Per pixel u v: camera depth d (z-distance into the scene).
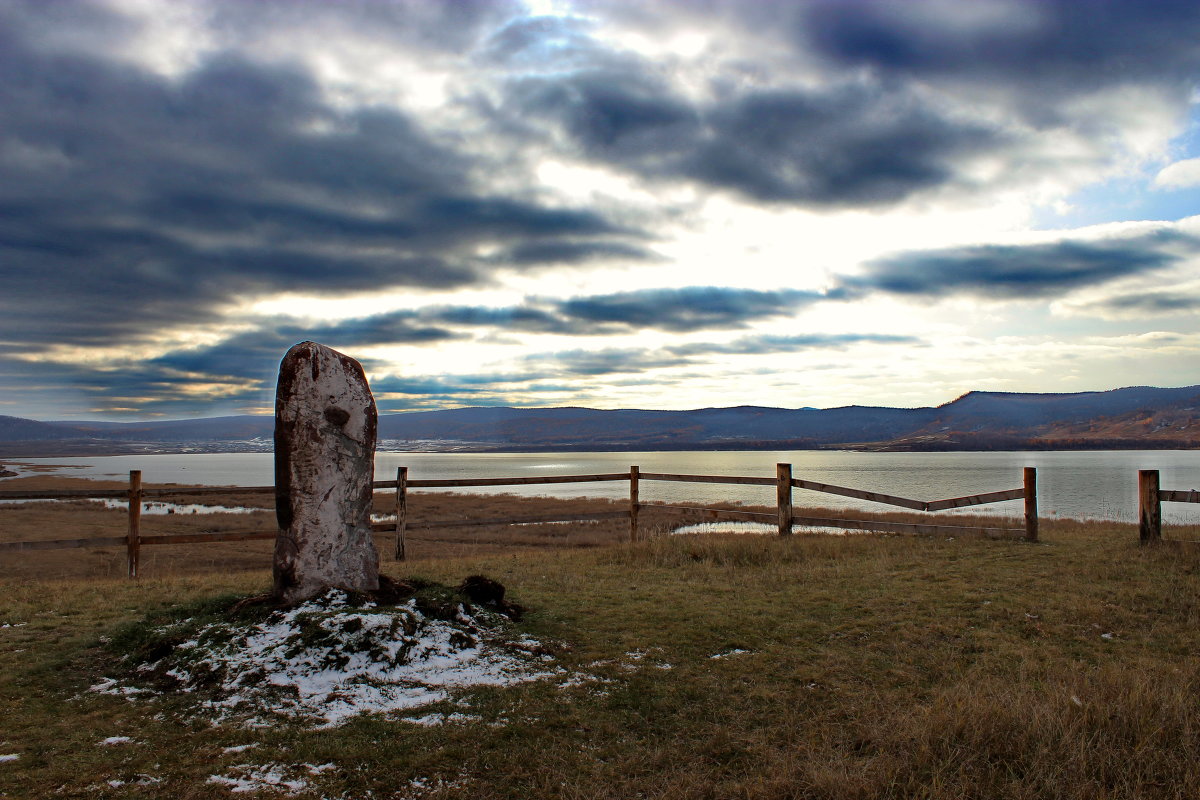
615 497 58.75
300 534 7.01
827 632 6.86
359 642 5.94
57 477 107.38
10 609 7.87
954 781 3.97
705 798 3.94
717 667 5.98
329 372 7.31
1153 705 4.66
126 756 4.42
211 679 5.59
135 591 8.98
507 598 8.27
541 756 4.43
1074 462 128.25
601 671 5.91
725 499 53.72
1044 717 4.52
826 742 4.52
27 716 5.04
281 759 4.39
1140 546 10.20
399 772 4.23
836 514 29.92
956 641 6.51
